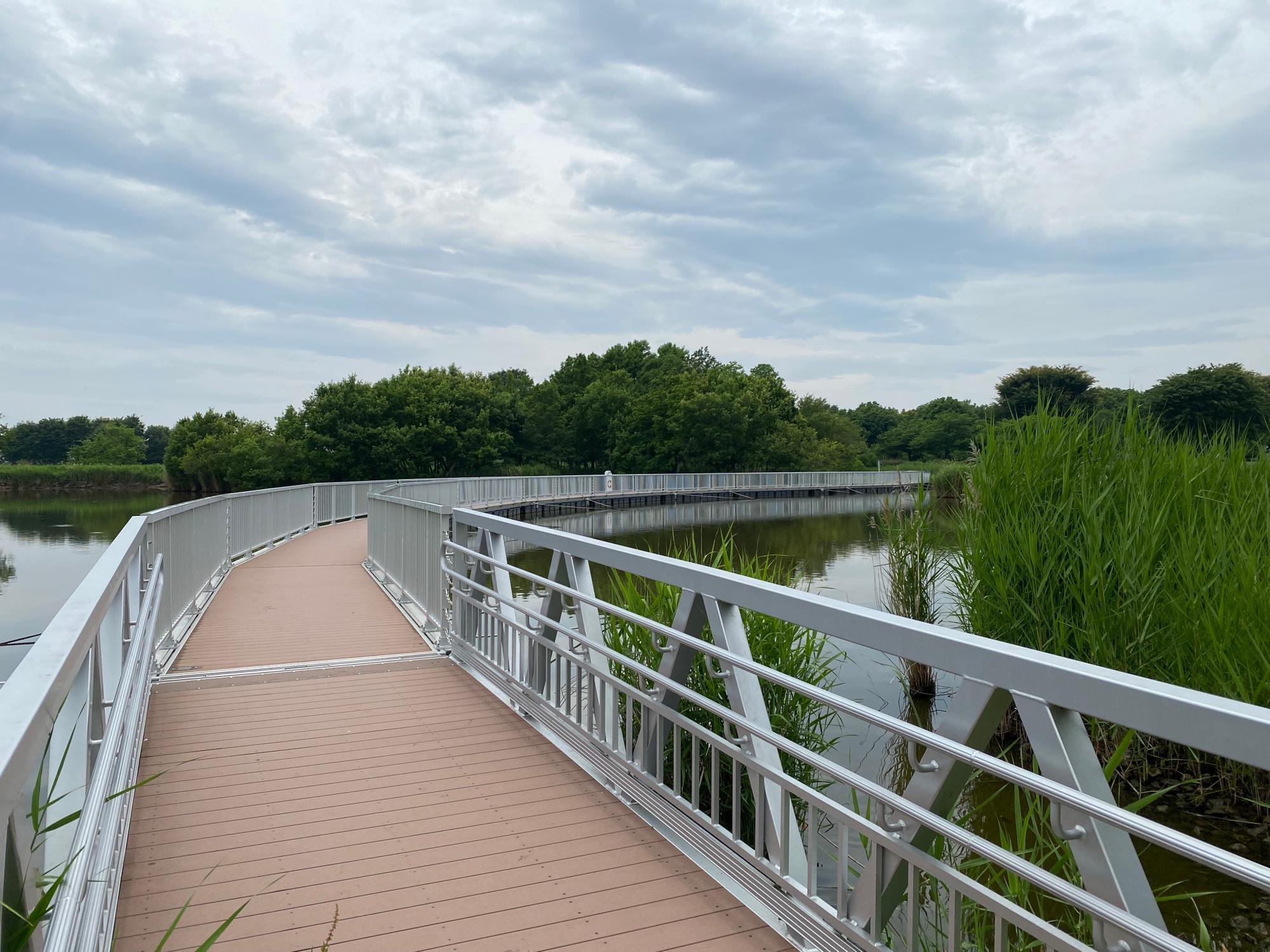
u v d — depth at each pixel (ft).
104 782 5.85
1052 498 18.20
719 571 8.99
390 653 20.02
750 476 148.46
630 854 9.43
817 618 7.11
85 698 5.96
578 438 191.62
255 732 13.85
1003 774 5.19
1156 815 14.57
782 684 7.59
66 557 63.36
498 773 12.02
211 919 8.03
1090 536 16.58
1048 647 16.74
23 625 35.86
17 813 3.80
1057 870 10.25
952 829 5.70
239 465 170.60
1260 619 13.92
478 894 8.52
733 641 8.74
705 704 8.97
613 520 95.55
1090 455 18.66
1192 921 11.52
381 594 29.60
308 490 60.18
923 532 23.71
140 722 11.53
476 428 171.63
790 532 78.38
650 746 10.62
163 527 19.31
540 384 206.69
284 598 28.50
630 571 10.85
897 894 6.72
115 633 8.66
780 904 7.82
